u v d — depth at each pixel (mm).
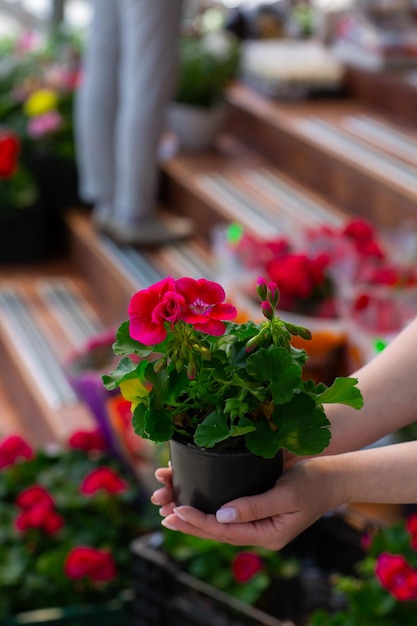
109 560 2211
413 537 1929
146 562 2092
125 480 2496
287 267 2391
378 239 2760
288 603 2078
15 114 4805
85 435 2611
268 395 1120
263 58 4762
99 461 2559
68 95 4648
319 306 2393
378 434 1318
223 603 1992
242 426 1106
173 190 4344
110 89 3877
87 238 4188
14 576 2236
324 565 2162
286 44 5121
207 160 4445
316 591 2061
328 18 4988
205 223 4062
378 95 4484
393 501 1211
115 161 3998
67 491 2443
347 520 2133
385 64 4410
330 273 2430
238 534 1173
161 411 1157
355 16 4594
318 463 1194
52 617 2201
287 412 1110
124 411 2502
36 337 3734
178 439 1173
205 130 4516
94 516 2404
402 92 4309
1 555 2287
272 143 4406
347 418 1306
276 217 3736
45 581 2252
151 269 3807
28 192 4453
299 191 4039
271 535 1175
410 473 1202
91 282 4191
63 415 3131
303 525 1183
